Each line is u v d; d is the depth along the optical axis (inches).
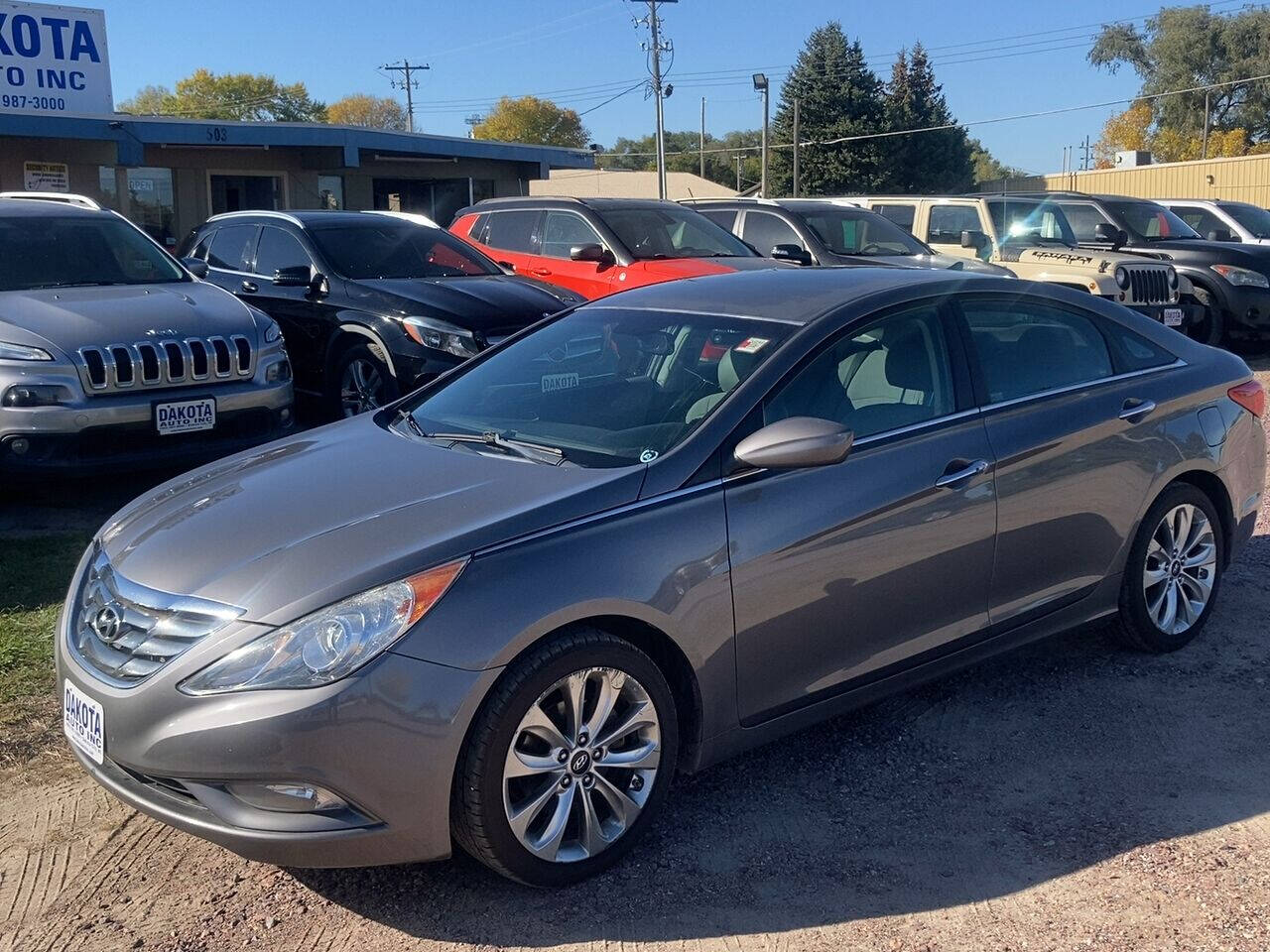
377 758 118.0
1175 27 2452.0
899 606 155.2
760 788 153.7
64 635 138.9
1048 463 169.5
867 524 149.6
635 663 132.6
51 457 255.1
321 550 127.2
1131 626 188.7
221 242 400.5
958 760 160.7
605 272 407.8
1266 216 666.2
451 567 123.3
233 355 278.5
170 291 301.6
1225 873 131.8
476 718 122.3
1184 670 188.5
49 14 729.6
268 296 370.3
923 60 2586.1
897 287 169.2
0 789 152.9
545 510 131.2
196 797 121.4
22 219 314.2
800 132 2524.6
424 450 156.3
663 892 130.8
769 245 500.1
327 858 120.1
